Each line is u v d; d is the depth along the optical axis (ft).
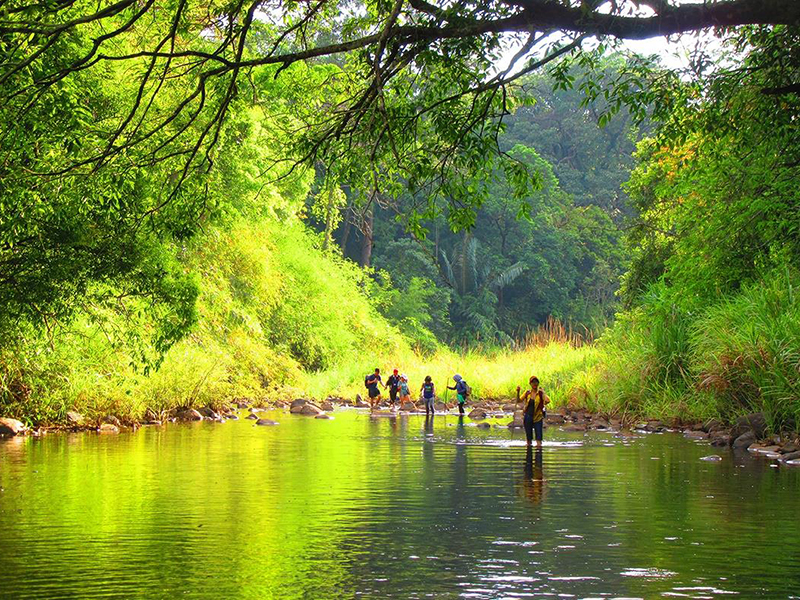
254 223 104.63
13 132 40.42
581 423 71.51
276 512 30.37
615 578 21.16
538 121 250.98
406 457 47.91
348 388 116.06
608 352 86.12
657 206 88.22
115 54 56.29
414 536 26.32
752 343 57.21
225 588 20.36
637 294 95.04
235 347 95.40
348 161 38.34
